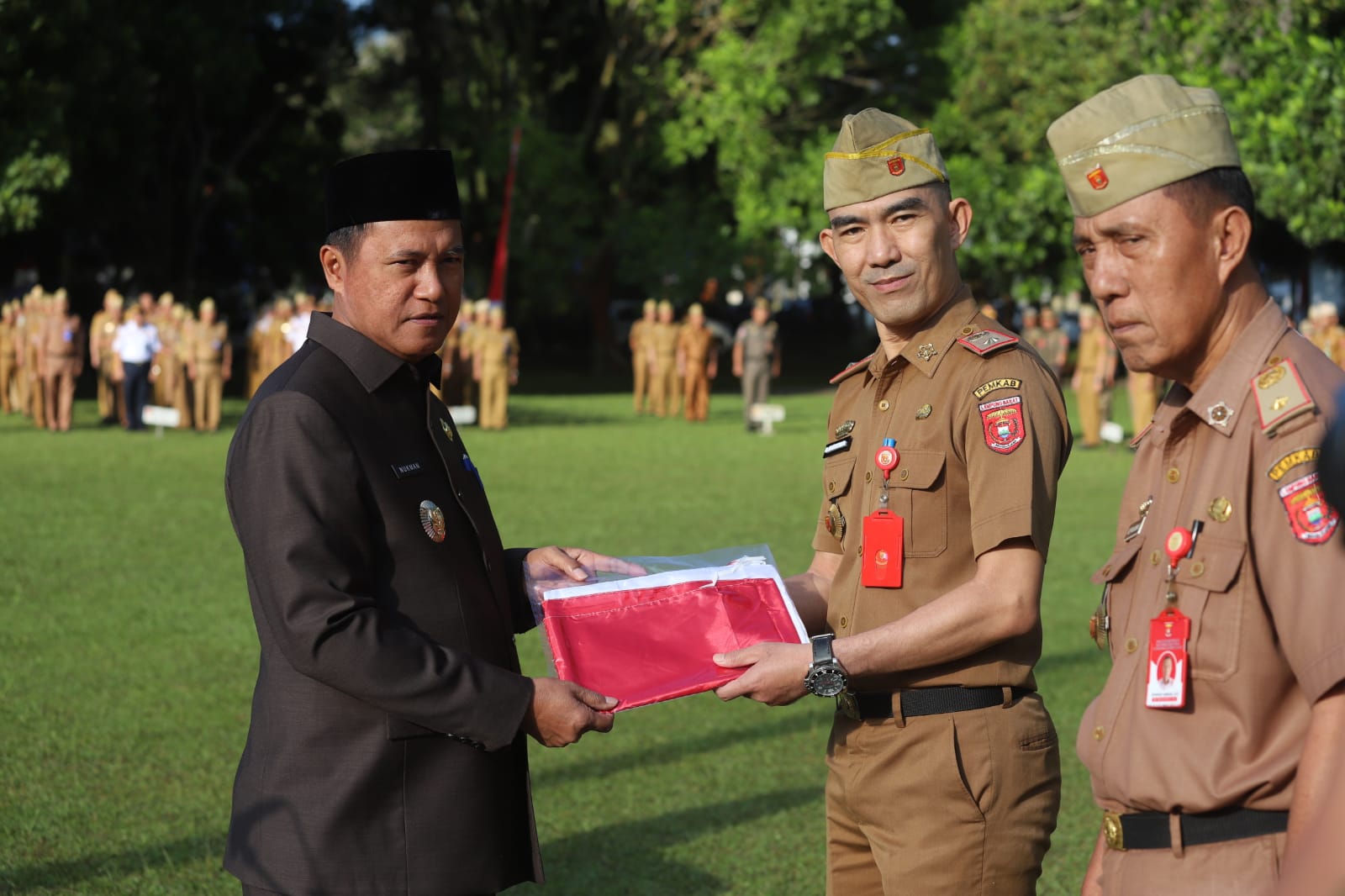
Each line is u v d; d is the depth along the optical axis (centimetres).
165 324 2400
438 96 3688
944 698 289
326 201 290
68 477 1585
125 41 2708
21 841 506
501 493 1454
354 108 5216
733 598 299
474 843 273
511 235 3412
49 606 886
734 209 3559
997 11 3284
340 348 283
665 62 3366
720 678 282
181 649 782
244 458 270
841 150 303
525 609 317
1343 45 1461
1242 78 1564
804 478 1616
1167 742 215
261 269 3706
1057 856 505
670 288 3500
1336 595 194
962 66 3353
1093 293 228
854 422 320
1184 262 218
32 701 678
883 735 294
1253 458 212
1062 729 652
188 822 527
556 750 631
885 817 294
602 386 3634
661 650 289
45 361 2238
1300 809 193
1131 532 235
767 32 3161
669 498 1423
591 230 3678
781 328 5028
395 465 278
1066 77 3153
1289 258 2944
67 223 3042
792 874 482
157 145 3275
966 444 290
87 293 3656
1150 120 218
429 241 280
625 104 3434
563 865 492
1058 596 943
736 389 3794
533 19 3581
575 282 3703
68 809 537
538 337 4769
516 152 3228
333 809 265
